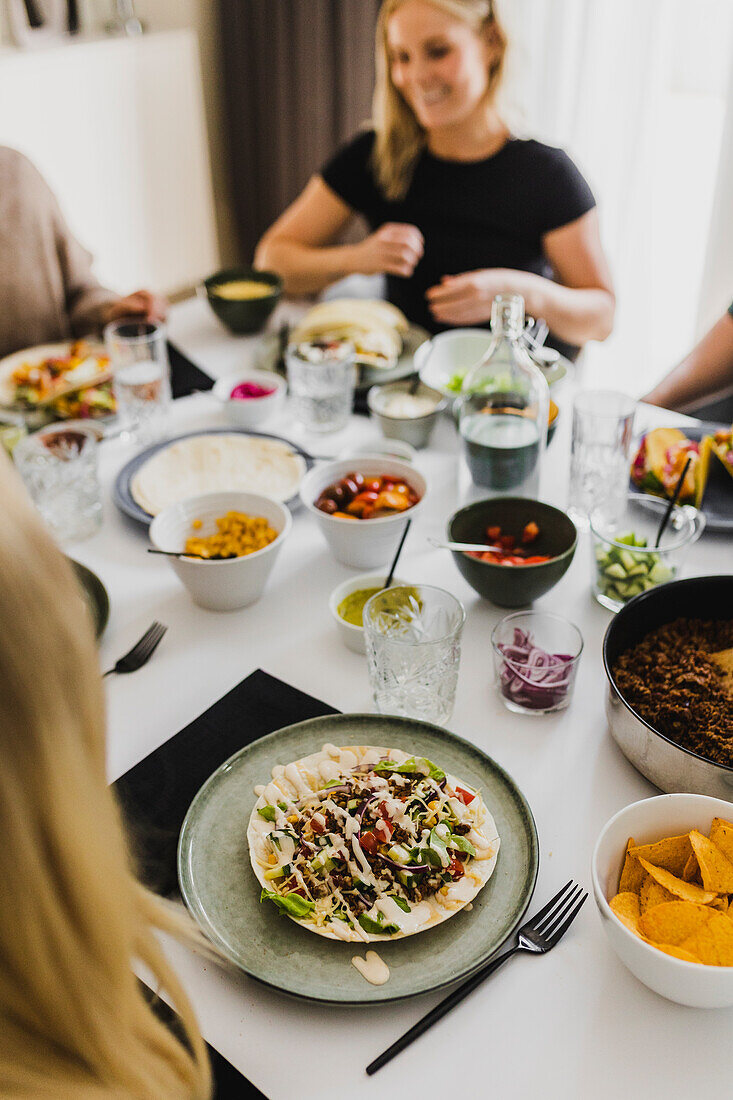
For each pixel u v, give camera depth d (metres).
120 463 1.46
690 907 0.69
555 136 2.66
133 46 2.98
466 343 1.65
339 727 0.93
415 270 2.19
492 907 0.77
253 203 3.49
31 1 2.85
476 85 1.94
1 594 0.38
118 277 3.32
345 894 0.76
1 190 1.89
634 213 2.67
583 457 1.30
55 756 0.40
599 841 0.73
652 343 2.88
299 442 1.50
